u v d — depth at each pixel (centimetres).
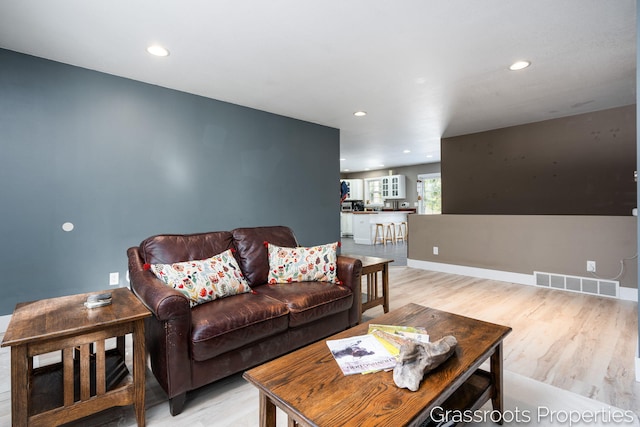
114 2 194
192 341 166
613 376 196
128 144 313
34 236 269
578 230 376
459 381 117
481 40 242
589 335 254
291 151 450
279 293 224
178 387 163
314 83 325
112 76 303
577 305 329
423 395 106
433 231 509
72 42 243
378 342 145
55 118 276
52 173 275
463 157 561
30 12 204
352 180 1163
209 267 216
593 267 366
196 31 228
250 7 199
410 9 202
